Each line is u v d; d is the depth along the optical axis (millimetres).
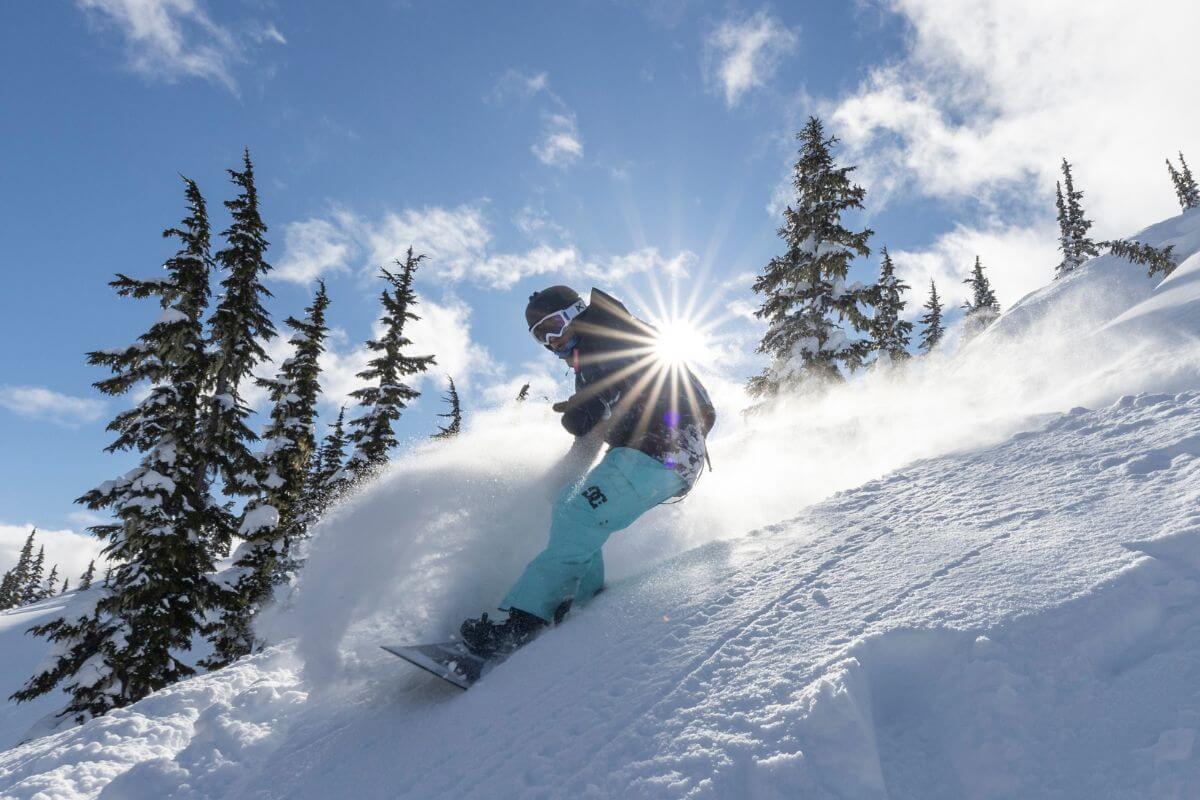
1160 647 1525
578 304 3014
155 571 12547
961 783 1388
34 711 18359
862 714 1572
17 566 60594
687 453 2863
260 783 2533
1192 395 3312
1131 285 18688
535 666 2484
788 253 18031
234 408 14836
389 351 18906
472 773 1990
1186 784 1188
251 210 15625
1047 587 1782
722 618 2330
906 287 26609
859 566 2412
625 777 1650
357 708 2877
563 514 2768
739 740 1598
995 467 3193
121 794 2713
